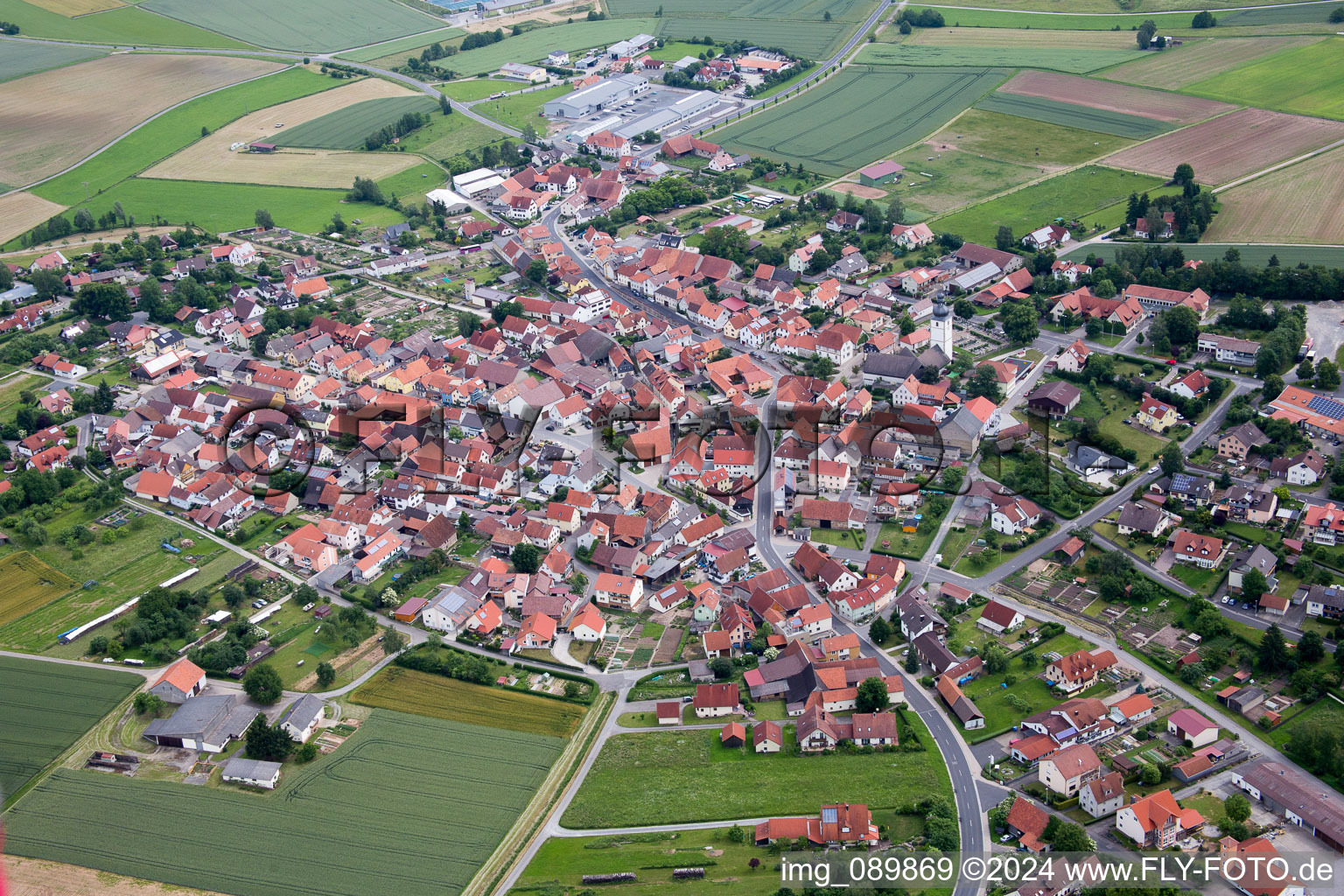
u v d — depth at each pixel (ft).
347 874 646.74
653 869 643.86
